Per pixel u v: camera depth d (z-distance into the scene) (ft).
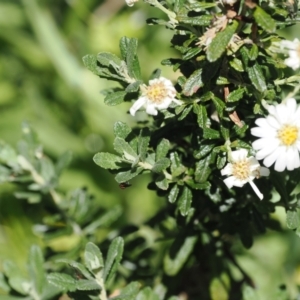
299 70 1.47
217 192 1.50
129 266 1.80
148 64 2.69
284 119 1.36
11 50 2.86
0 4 2.94
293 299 1.81
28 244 2.32
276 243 2.17
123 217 2.48
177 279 1.71
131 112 1.37
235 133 1.40
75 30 2.84
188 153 1.53
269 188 1.51
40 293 1.66
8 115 2.73
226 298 1.67
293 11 1.37
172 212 1.67
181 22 1.39
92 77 2.74
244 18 1.33
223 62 1.39
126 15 2.78
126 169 1.43
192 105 1.39
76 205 1.79
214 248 1.64
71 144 2.67
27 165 1.81
